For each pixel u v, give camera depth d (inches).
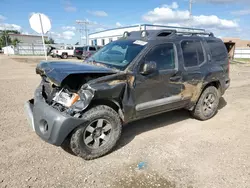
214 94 182.7
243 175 106.9
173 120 181.2
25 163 112.0
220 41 190.2
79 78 119.5
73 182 99.2
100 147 119.6
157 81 136.3
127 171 108.6
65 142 120.7
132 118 133.3
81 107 107.4
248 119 187.2
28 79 374.3
